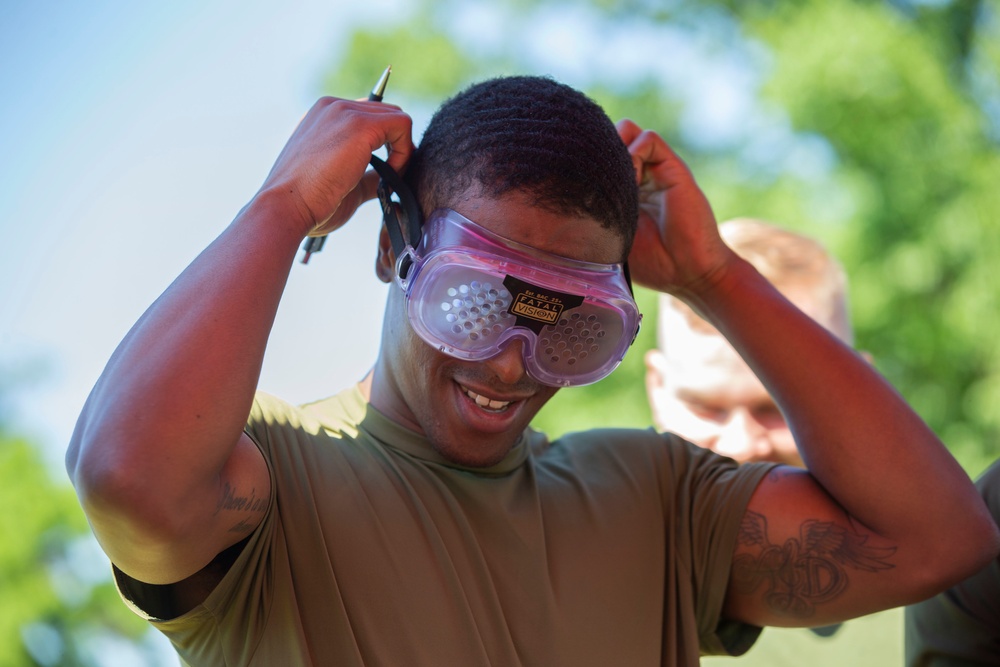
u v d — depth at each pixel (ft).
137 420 6.39
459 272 7.18
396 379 7.90
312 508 7.41
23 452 34.68
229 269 6.98
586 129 7.53
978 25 34.17
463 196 7.36
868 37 31.17
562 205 7.20
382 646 7.18
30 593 31.91
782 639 11.15
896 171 30.48
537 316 7.25
